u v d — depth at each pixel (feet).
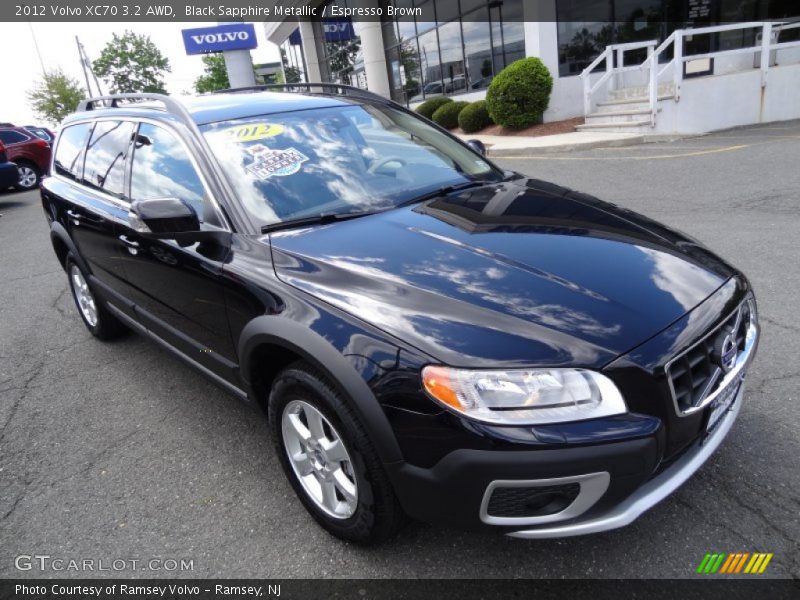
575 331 6.23
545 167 32.73
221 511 8.59
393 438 6.26
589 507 6.03
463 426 5.88
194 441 10.42
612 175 28.19
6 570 7.78
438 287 6.91
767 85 40.22
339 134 10.69
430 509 6.31
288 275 7.63
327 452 7.27
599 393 5.95
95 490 9.31
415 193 9.93
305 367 7.14
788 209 19.84
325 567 7.39
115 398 12.21
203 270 8.73
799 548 6.94
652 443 5.98
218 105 10.63
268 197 9.07
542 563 7.12
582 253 7.65
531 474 5.76
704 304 6.97
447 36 58.08
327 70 91.61
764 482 7.97
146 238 10.02
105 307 13.82
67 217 13.34
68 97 135.44
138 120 11.32
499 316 6.41
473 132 52.49
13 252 27.48
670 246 8.14
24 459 10.32
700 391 6.63
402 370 6.19
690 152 31.78
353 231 8.43
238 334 8.41
